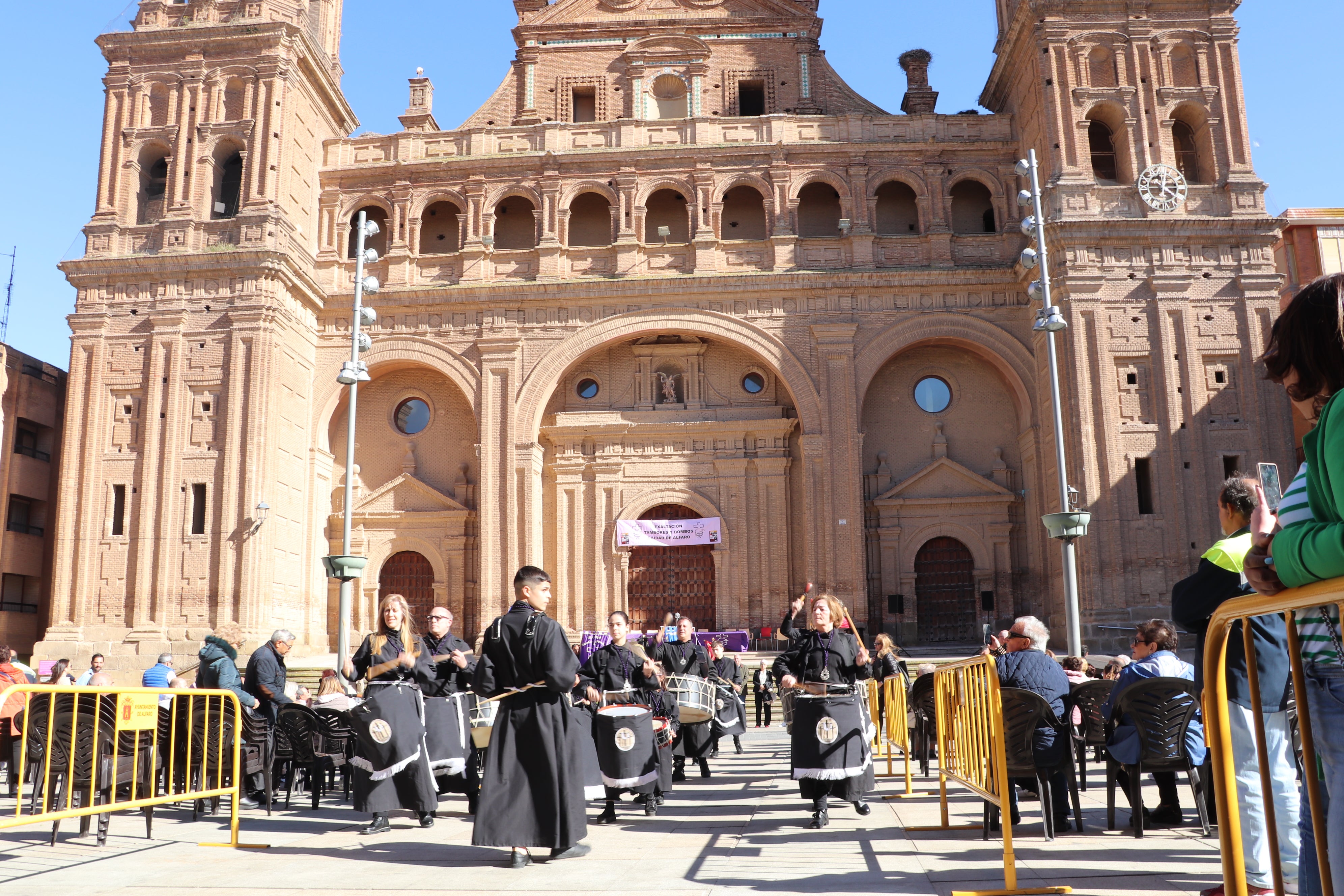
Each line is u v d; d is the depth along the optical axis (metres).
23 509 38.84
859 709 10.77
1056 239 33.16
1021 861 8.30
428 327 37.16
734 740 20.06
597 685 12.25
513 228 39.66
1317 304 3.56
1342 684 3.68
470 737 12.55
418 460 37.91
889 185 39.06
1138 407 32.53
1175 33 34.84
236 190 37.53
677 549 37.31
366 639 11.62
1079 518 23.06
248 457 33.34
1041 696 9.48
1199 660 7.01
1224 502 6.93
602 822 11.50
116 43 36.47
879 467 36.97
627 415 37.44
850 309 36.22
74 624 32.88
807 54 40.03
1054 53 34.66
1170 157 34.00
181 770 12.45
